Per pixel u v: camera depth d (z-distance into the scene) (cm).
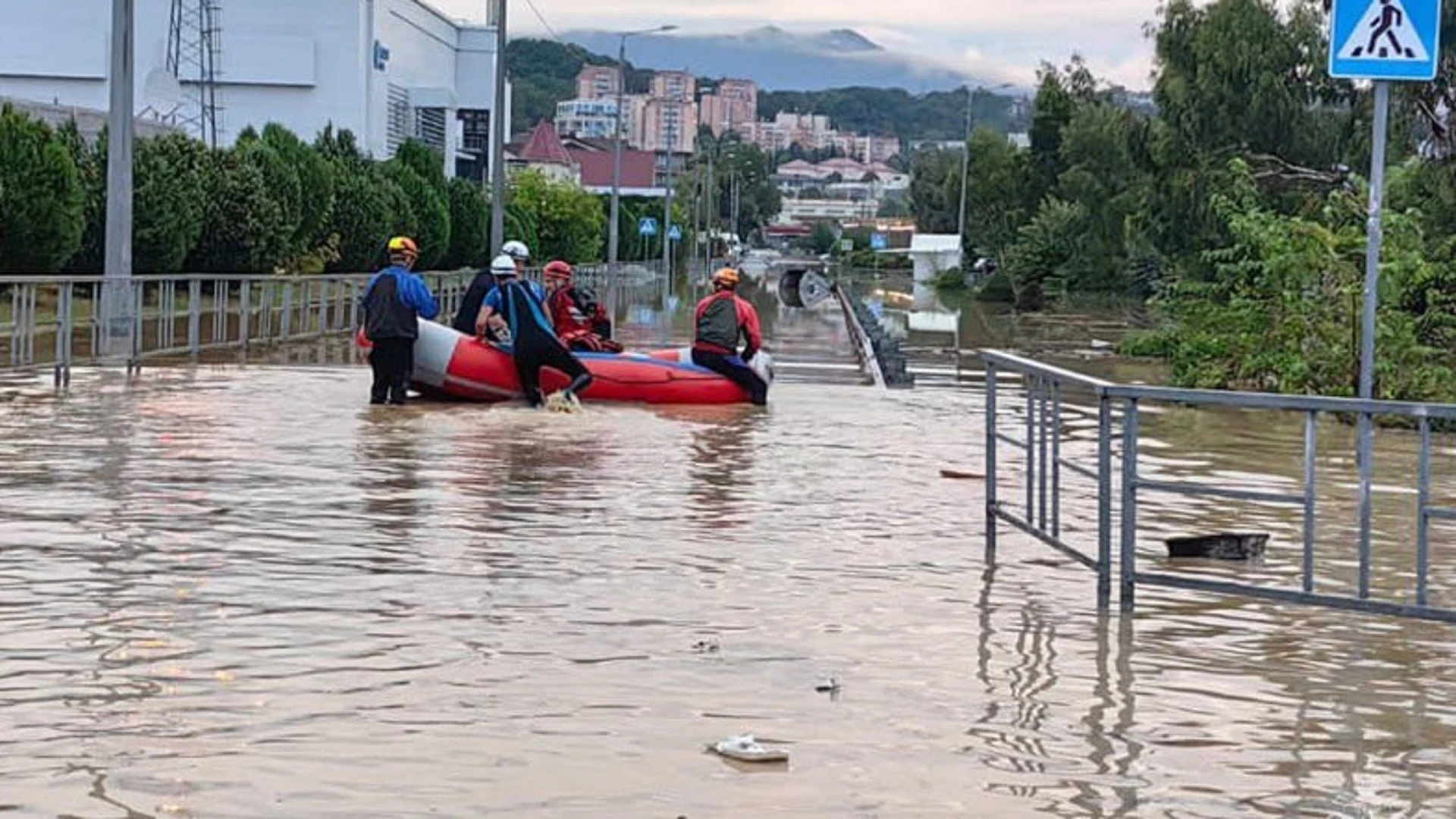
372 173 5125
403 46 7831
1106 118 7575
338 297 3609
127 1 2545
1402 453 1872
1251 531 1273
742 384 2148
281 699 717
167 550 1046
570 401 2000
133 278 2553
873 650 841
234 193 4125
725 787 617
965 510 1318
